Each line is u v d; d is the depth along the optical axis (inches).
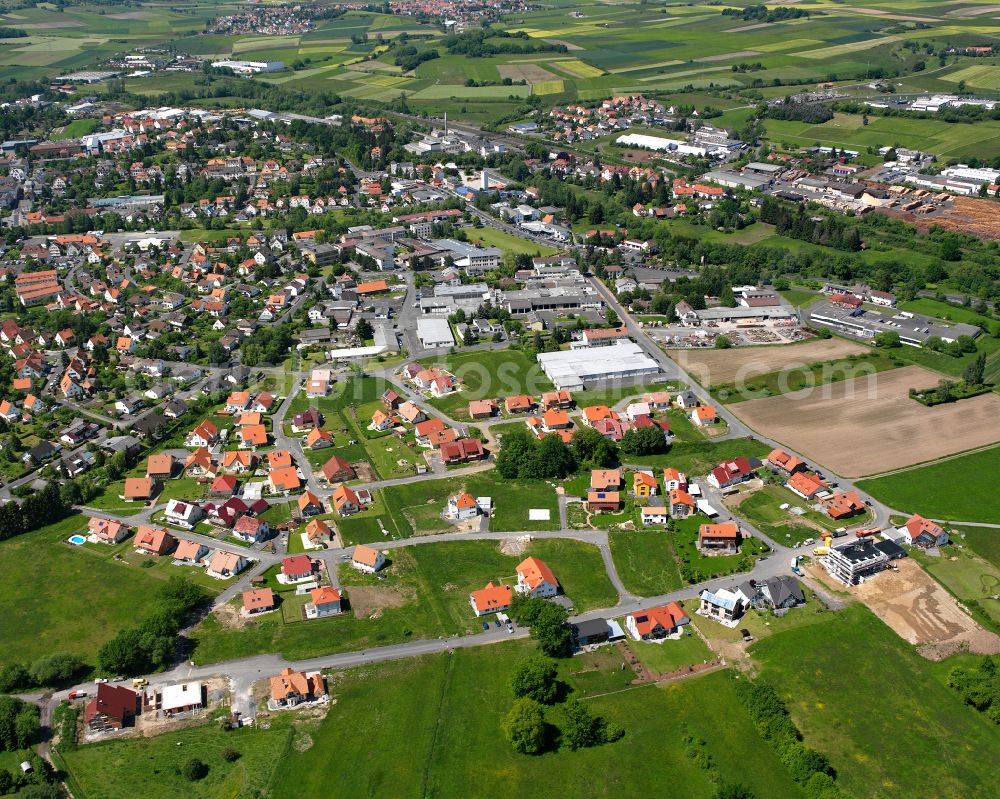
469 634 6181.1
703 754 5172.2
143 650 5885.8
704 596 6363.2
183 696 5570.9
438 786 5027.1
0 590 6702.8
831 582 6638.8
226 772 5098.4
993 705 5383.9
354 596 6594.5
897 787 4977.9
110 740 5334.6
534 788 5017.2
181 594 6417.3
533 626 6043.3
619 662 5900.6
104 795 4955.7
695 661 5905.5
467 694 5654.5
